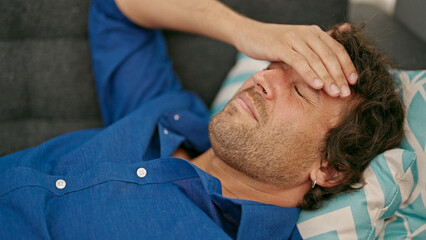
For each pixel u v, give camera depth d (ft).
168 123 4.33
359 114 3.43
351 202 3.36
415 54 4.29
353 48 3.53
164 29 4.91
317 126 3.41
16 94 4.65
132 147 3.73
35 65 4.68
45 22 4.67
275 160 3.40
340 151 3.42
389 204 3.35
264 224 3.30
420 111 3.57
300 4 4.86
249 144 3.41
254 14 4.90
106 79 4.57
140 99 4.61
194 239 2.91
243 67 4.83
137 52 4.66
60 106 4.79
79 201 3.11
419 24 4.31
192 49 5.00
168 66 4.87
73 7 4.70
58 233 2.94
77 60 4.75
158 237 2.92
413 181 3.42
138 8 4.44
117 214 3.03
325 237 3.33
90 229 2.94
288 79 3.49
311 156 3.46
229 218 3.42
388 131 3.51
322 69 3.22
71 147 3.83
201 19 4.22
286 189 3.61
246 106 3.49
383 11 4.81
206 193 3.37
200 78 5.05
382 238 3.52
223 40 4.14
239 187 3.66
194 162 3.99
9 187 3.04
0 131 4.58
